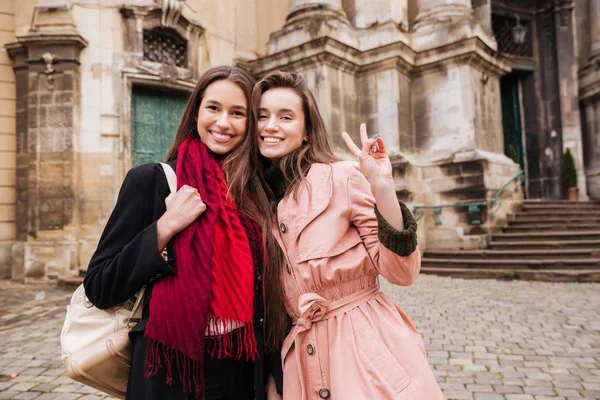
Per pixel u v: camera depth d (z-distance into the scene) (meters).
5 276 9.27
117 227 1.32
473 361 3.78
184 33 10.78
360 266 1.34
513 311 5.52
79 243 9.06
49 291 7.78
